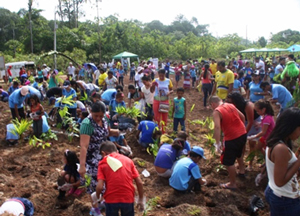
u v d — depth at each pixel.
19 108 8.70
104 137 4.28
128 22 44.56
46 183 5.39
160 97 7.74
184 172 4.91
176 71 18.72
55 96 12.09
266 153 3.10
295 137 2.97
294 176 3.02
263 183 5.28
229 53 52.28
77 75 15.70
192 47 47.00
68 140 7.89
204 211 4.31
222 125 4.95
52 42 39.91
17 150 7.02
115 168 3.44
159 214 4.34
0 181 5.32
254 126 6.00
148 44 42.62
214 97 5.36
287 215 3.02
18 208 3.79
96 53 38.84
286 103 7.02
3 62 22.27
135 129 7.87
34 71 17.20
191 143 7.68
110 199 3.40
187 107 12.25
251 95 8.72
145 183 5.45
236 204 4.64
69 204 4.73
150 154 6.75
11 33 59.19
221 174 5.78
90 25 47.12
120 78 19.38
